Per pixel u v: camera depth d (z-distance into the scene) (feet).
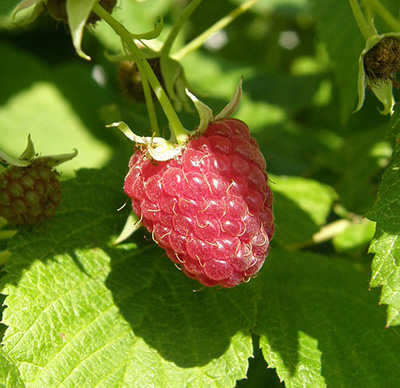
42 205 0.58
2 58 0.86
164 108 0.54
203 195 0.52
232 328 0.59
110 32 0.77
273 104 0.88
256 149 0.55
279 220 0.69
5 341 0.55
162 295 0.60
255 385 0.65
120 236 0.59
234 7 0.99
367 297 0.62
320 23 0.74
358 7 0.57
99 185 0.62
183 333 0.58
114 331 0.57
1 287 0.56
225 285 0.54
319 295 0.62
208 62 0.92
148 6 0.83
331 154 0.82
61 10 0.56
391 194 0.54
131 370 0.56
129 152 0.69
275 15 0.97
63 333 0.56
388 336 0.59
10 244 0.58
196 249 0.53
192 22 0.99
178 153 0.53
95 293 0.58
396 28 0.58
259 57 1.04
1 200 0.57
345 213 0.74
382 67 0.56
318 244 0.76
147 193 0.53
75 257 0.59
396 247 0.53
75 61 0.88
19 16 0.77
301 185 0.72
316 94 0.88
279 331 0.59
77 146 0.83
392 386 0.57
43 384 0.55
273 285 0.63
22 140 0.83
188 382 0.57
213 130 0.54
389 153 0.79
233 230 0.53
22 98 0.85
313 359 0.58
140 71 0.57
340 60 0.73
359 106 0.56
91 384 0.55
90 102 0.86
